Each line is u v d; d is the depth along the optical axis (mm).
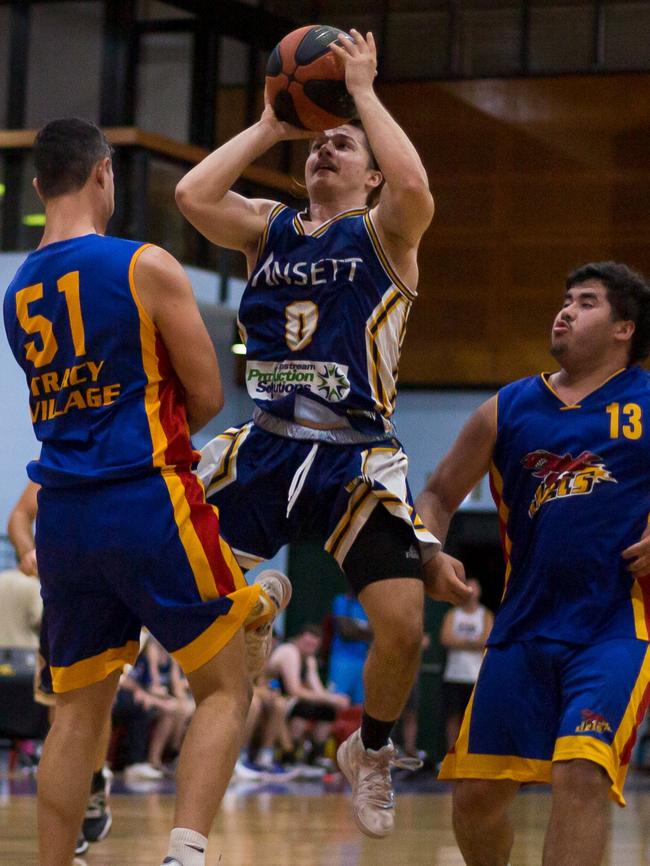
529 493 6355
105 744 9102
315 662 21938
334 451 6289
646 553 5984
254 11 26672
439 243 28609
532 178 28281
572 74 28219
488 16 28734
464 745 6266
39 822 5945
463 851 6520
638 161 27797
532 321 27891
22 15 25656
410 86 29031
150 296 5723
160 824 11695
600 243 27844
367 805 6691
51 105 25547
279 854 9773
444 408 27938
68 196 5988
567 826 5660
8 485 24469
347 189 6621
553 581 6168
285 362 6332
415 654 6285
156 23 25828
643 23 27984
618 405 6348
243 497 6395
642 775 24453
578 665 6004
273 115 6531
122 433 5664
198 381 5816
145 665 19109
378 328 6281
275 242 6414
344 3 29203
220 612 5641
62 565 5766
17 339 5961
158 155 24500
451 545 26750
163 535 5602
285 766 20938
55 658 5996
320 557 27484
